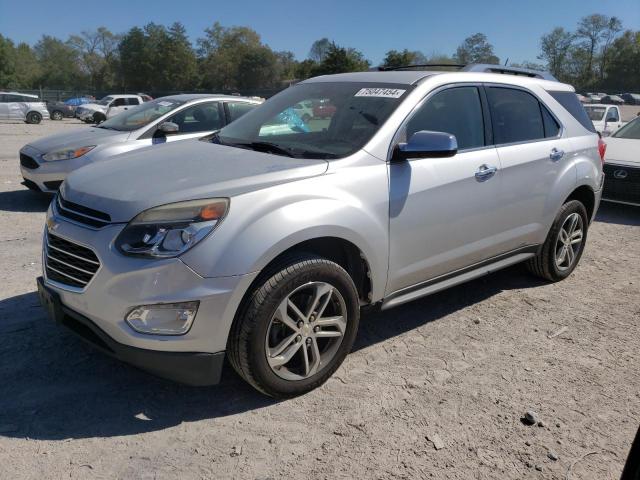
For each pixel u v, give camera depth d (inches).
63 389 128.6
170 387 131.2
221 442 113.0
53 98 2175.2
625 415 127.9
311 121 155.8
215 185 119.5
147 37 3321.9
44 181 297.3
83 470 103.4
